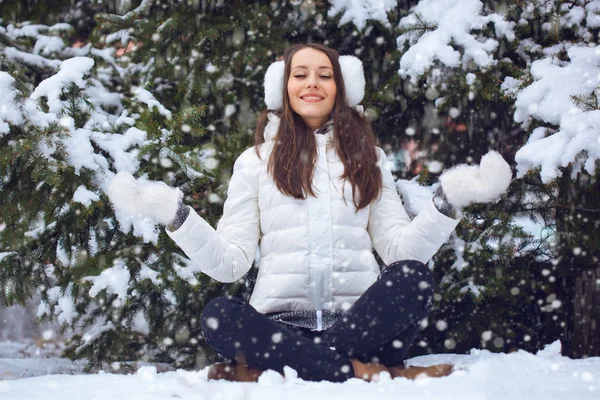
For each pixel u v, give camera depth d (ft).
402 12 14.21
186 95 13.88
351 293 8.50
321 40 14.88
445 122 14.89
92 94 13.92
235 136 13.21
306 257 8.47
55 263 11.67
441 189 7.98
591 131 10.65
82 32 16.94
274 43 13.93
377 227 9.06
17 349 16.84
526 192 12.43
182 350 13.85
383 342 7.41
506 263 13.10
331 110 9.50
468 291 12.71
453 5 13.15
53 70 15.25
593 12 12.57
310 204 8.66
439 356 11.57
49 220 10.85
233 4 14.34
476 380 6.59
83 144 10.57
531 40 13.04
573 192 12.36
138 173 10.92
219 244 8.23
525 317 14.90
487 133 15.24
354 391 5.89
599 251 14.10
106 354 12.96
